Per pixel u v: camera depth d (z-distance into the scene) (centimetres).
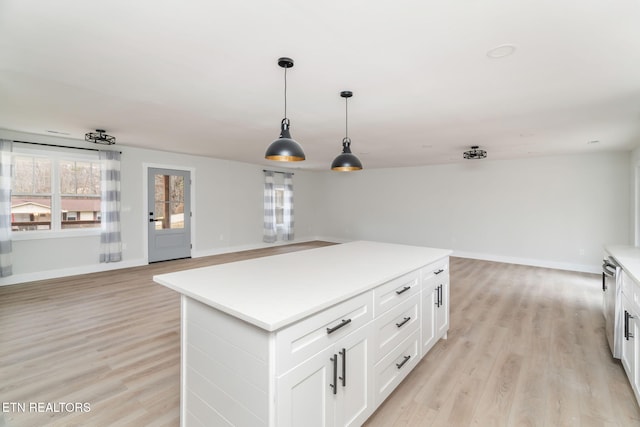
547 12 155
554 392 210
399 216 795
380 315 184
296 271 200
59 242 493
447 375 231
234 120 364
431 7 152
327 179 938
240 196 753
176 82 250
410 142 477
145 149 583
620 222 533
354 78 241
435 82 246
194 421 160
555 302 394
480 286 467
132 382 216
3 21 166
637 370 195
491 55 202
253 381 126
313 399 137
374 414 188
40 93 276
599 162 550
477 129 393
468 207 690
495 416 187
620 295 241
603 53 197
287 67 221
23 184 460
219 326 142
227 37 183
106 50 199
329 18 163
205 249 686
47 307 359
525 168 620
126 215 562
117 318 328
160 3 151
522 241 625
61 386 211
